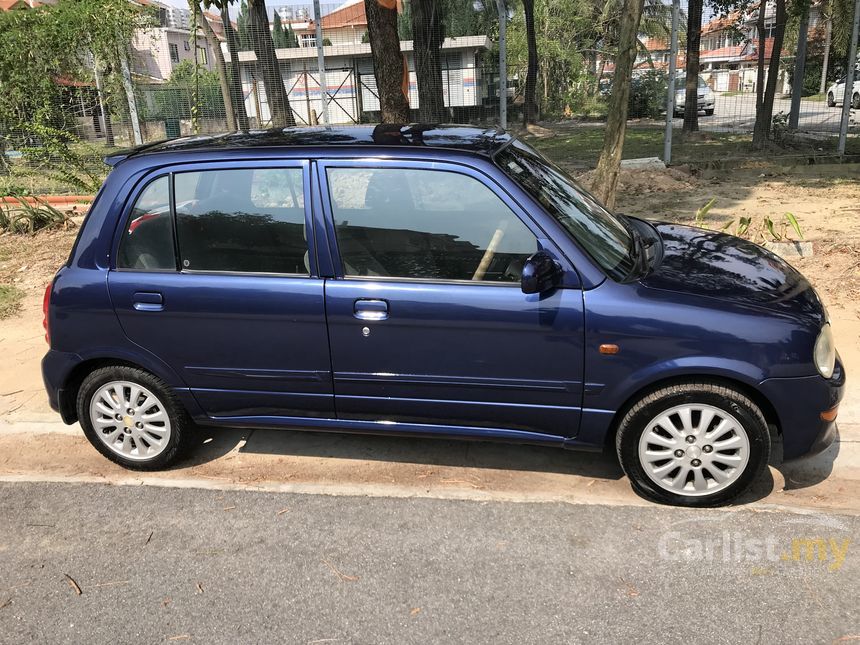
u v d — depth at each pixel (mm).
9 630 2953
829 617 2830
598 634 2787
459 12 22594
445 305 3463
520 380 3512
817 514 3506
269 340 3699
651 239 4121
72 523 3682
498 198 3486
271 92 14000
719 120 20781
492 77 15445
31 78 12695
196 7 9438
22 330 6461
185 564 3324
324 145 3682
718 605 2914
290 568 3262
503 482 3910
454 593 3051
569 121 27344
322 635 2846
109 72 12938
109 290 3803
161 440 4062
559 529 3457
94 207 3867
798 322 3314
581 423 3539
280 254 3666
